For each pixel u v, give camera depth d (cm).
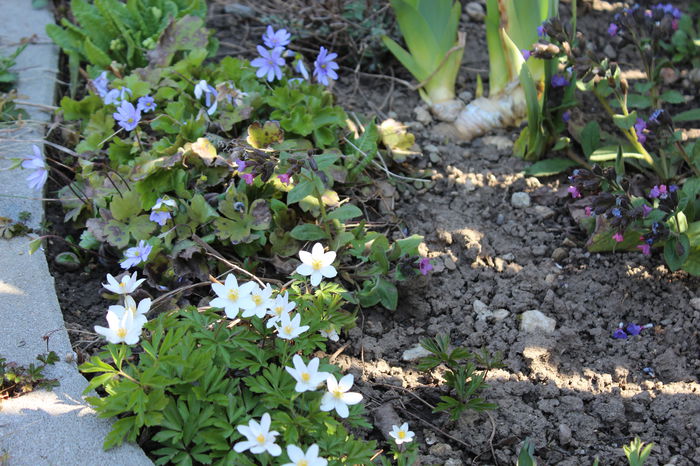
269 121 121
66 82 137
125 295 107
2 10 143
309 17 140
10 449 102
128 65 134
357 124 131
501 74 133
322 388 106
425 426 109
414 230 123
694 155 123
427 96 136
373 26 139
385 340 115
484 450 107
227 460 102
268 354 107
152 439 103
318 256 108
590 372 112
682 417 109
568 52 123
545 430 108
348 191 125
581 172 118
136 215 117
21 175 123
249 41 143
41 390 105
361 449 102
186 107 126
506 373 112
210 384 104
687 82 139
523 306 117
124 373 103
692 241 117
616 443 108
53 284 113
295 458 99
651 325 116
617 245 120
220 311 111
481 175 128
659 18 126
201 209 117
